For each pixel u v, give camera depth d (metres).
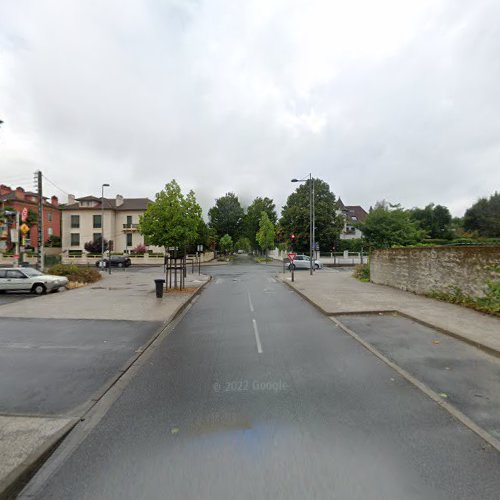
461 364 6.08
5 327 9.67
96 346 7.75
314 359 6.49
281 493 2.84
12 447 3.54
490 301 10.45
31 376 5.85
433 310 10.91
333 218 52.44
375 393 4.87
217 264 51.44
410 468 3.15
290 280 22.81
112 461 3.35
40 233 23.83
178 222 17.62
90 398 4.92
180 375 5.79
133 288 19.58
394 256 18.02
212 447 3.53
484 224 53.53
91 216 54.50
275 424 3.99
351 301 13.09
